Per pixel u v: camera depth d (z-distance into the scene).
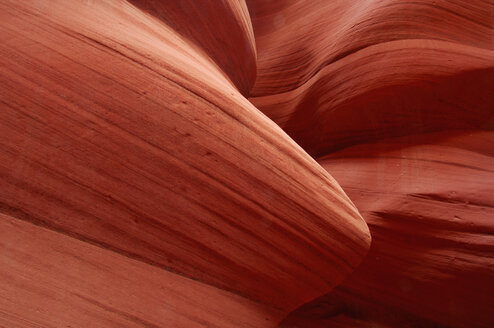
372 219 2.72
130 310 1.28
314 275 1.80
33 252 1.18
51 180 1.26
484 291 2.45
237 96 1.80
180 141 1.48
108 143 1.36
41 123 1.29
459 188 2.60
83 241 1.27
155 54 1.59
